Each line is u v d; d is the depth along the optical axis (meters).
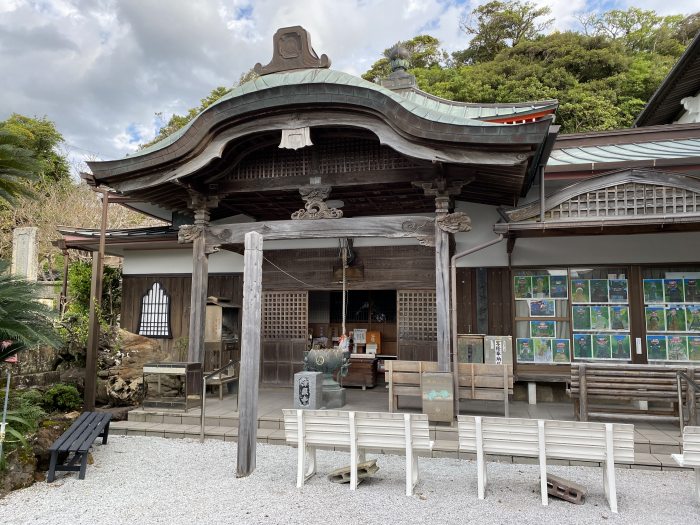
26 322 5.22
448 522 3.64
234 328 9.38
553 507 3.92
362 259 8.90
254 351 4.96
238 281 9.62
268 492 4.32
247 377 4.89
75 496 4.29
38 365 7.88
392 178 6.66
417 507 3.94
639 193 6.15
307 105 6.18
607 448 3.85
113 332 8.92
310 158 7.18
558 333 7.61
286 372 9.13
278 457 5.40
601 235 7.44
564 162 7.80
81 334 8.68
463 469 4.95
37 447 4.96
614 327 7.45
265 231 7.10
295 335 9.17
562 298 7.66
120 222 20.33
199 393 7.18
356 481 4.36
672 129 8.62
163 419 6.73
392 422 4.30
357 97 5.98
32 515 3.86
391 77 10.59
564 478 4.65
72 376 8.14
